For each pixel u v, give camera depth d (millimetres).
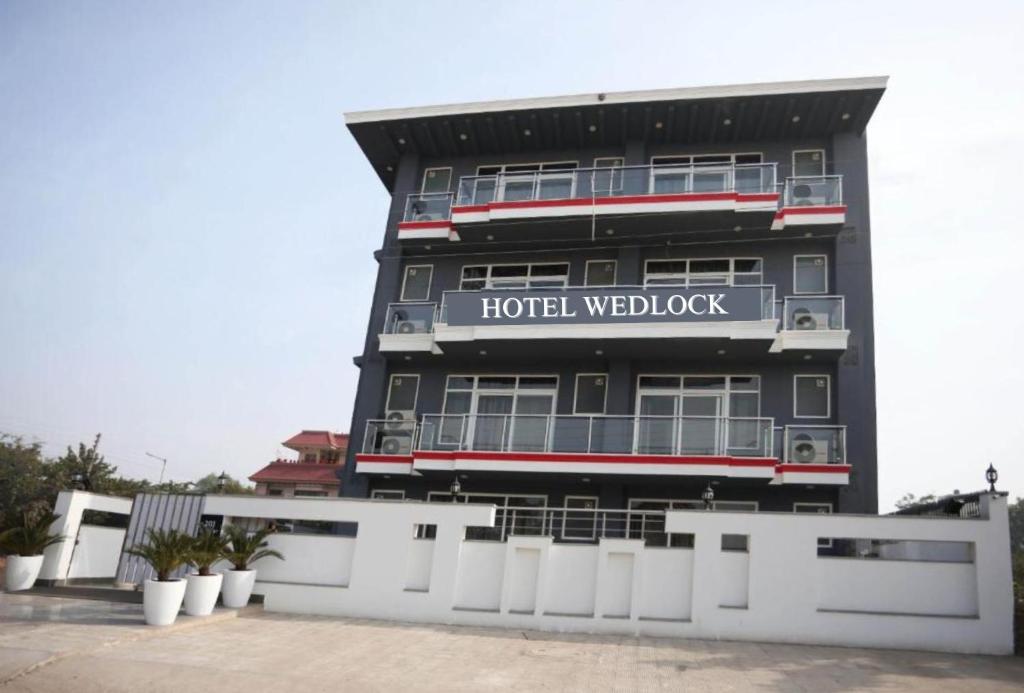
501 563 14133
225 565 15148
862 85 19828
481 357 21500
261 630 12430
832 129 21312
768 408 19672
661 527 19219
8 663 9367
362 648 11289
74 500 16562
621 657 11219
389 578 14375
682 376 20500
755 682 9828
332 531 15391
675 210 19969
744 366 20141
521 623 13594
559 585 13820
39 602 14195
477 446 20016
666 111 21406
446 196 22766
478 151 23984
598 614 13414
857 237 20297
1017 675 10664
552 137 22984
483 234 21969
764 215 19781
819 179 20172
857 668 10852
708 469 18125
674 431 18797
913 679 10219
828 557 13094
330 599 14484
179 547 12516
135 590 15242
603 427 19188
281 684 9078
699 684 9648
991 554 12570
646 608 13406
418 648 11453
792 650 12141
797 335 19000
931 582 12758
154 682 8969
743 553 13336
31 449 35969
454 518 14391
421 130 23297
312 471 40562
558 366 21344
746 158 22109
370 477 21312
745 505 19266
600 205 20531
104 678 9039
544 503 20406
